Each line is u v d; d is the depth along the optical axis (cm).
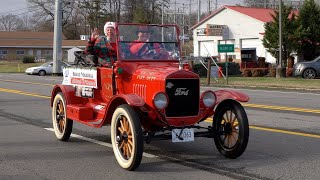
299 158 785
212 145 899
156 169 719
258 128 1093
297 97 1928
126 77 798
